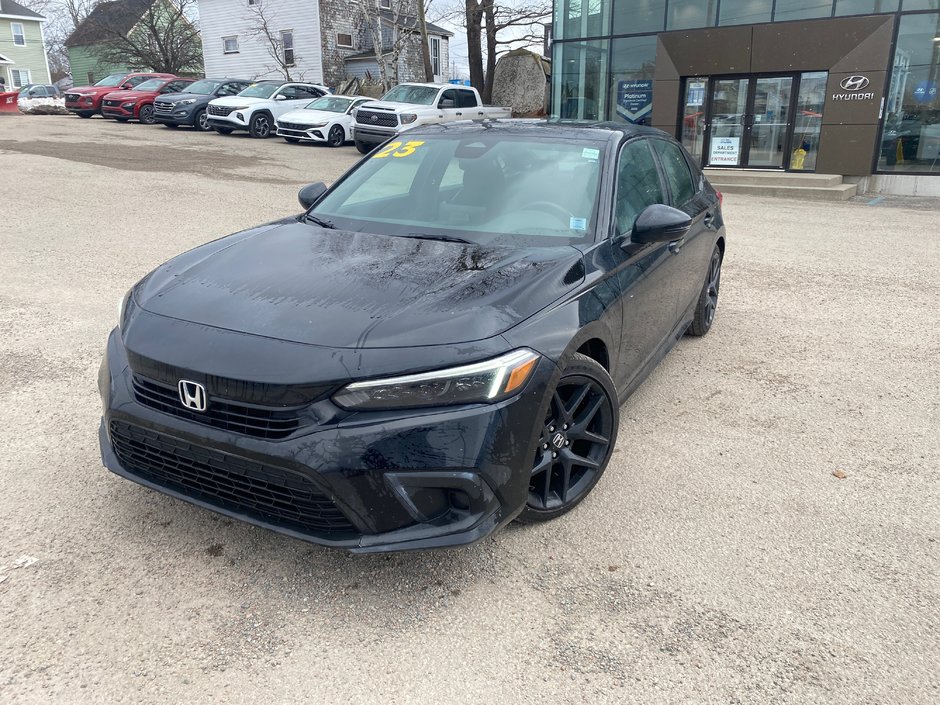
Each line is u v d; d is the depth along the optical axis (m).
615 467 3.61
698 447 3.85
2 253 7.11
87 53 50.22
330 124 19.48
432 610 2.56
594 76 19.78
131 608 2.51
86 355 4.71
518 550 2.91
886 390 4.71
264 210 9.98
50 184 10.95
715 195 5.68
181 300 2.79
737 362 5.16
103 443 2.93
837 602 2.67
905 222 11.96
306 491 2.38
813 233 10.64
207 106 21.09
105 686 2.19
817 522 3.18
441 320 2.55
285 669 2.28
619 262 3.43
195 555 2.80
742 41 17.14
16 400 4.04
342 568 2.76
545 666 2.33
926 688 2.29
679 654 2.40
